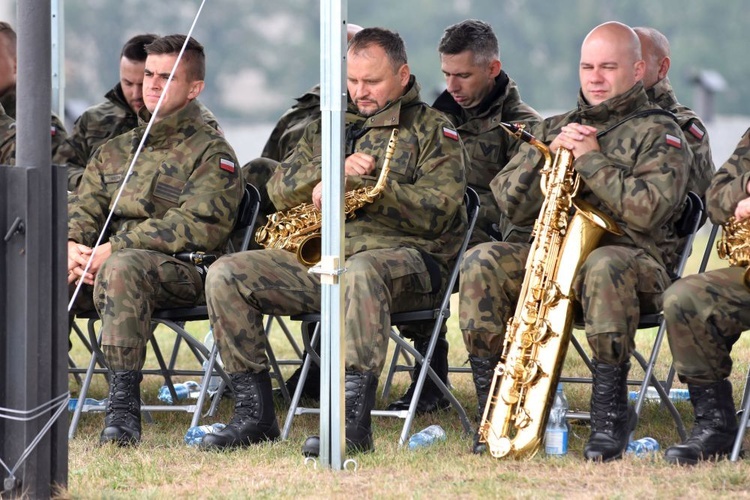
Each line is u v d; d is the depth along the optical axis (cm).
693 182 2581
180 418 2622
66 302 1872
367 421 2205
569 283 2164
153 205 2534
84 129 3144
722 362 2097
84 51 14575
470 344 2247
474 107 2788
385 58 2428
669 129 2255
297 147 2525
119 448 2273
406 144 2423
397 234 2383
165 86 2447
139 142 2584
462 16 14700
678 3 14712
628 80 2297
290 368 3316
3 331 1809
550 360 2155
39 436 1822
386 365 3325
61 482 1881
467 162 2538
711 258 6103
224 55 15400
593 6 14600
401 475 2045
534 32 14625
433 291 2338
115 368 2325
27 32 1792
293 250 2398
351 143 2459
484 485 1952
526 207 2334
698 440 2083
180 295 2420
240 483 2014
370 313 2200
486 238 2691
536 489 1936
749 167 2223
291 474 2061
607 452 2108
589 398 2772
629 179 2191
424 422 2534
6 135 2858
